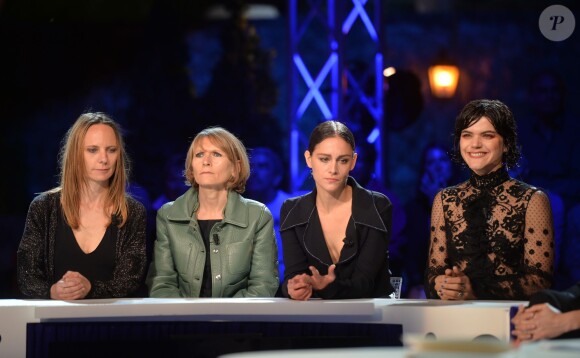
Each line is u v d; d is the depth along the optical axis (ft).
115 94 74.49
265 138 74.08
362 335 26.63
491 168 30.01
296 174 68.03
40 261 31.45
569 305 24.45
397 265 53.72
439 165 58.39
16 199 73.36
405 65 73.77
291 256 30.89
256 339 26.89
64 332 27.25
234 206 33.27
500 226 29.32
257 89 74.28
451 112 72.90
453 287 27.84
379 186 56.49
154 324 27.17
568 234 52.08
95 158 31.27
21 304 27.66
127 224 31.99
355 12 68.33
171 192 57.72
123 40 74.38
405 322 26.21
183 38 74.64
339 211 31.04
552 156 66.13
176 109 74.18
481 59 73.26
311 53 74.02
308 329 26.86
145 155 73.97
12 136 73.77
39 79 73.97
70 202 31.55
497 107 29.78
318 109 73.05
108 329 27.20
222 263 32.65
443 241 30.42
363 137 63.46
